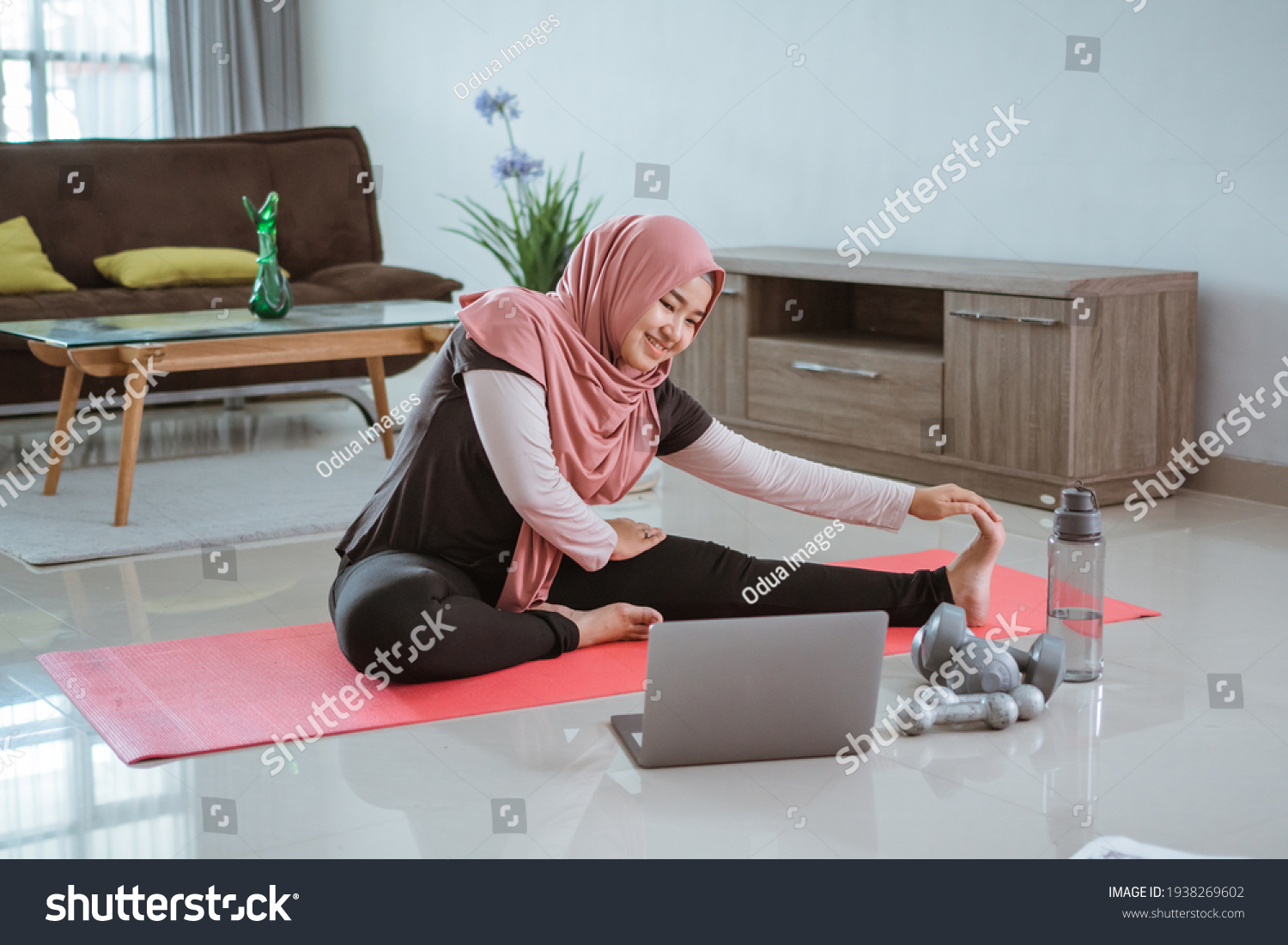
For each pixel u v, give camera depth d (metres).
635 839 1.50
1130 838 1.50
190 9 6.73
